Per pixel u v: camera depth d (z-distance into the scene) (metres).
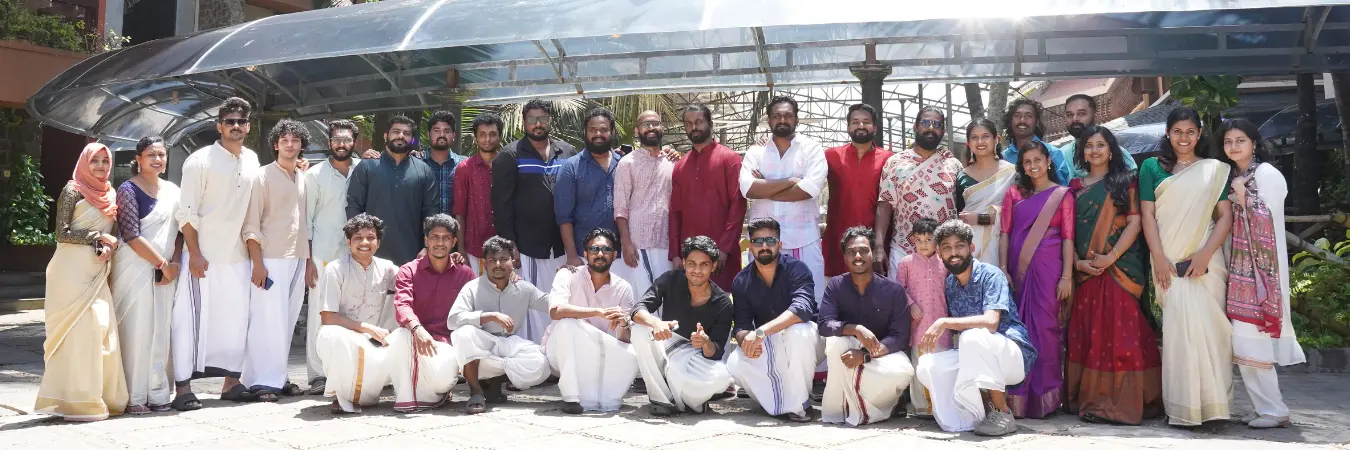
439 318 5.06
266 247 5.20
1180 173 4.41
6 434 4.18
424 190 5.89
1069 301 4.75
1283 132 11.22
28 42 11.25
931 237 4.57
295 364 6.96
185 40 7.94
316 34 7.01
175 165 10.70
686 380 4.60
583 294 4.97
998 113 10.47
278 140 5.28
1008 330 4.42
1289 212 9.76
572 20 6.27
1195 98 7.15
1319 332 7.16
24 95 11.22
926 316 4.60
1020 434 4.17
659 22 5.97
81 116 8.98
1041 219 4.67
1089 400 4.56
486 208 5.94
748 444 3.94
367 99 8.45
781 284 4.76
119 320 4.70
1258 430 4.27
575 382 4.72
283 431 4.23
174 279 4.93
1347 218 7.98
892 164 5.27
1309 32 6.47
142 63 7.72
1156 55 6.92
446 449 3.85
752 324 4.81
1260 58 6.86
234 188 5.05
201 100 9.00
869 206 5.42
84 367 4.49
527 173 5.81
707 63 7.77
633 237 5.63
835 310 4.58
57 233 4.56
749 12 5.89
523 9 6.54
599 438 4.07
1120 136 10.97
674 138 16.42
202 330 5.01
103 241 4.57
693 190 5.50
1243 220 4.32
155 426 4.37
